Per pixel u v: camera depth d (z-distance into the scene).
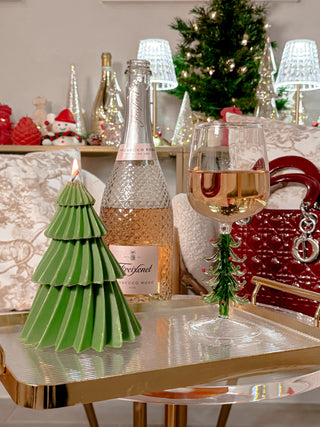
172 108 2.36
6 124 2.09
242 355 0.47
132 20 2.34
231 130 0.56
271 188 0.90
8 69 2.35
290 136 1.02
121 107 2.14
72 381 0.39
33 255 1.05
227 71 1.95
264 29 2.03
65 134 2.02
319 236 0.75
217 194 0.55
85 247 0.49
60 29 2.35
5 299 1.01
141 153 0.74
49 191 1.15
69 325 0.48
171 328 0.57
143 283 0.69
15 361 0.45
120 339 0.48
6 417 1.29
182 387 0.43
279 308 0.81
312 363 0.48
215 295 0.58
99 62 2.36
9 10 2.34
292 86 2.15
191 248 1.14
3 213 1.08
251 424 1.23
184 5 2.32
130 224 0.76
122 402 1.35
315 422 1.25
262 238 0.83
